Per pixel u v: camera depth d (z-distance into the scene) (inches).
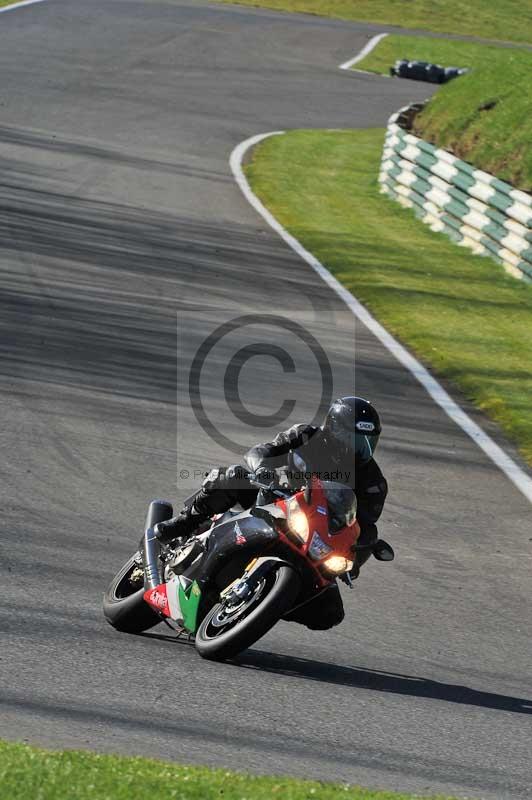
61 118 4205.2
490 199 2817.4
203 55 6392.7
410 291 2378.2
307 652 920.9
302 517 847.7
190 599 898.7
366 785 692.1
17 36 6058.1
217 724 761.0
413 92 6279.5
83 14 7121.1
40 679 802.2
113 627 933.2
